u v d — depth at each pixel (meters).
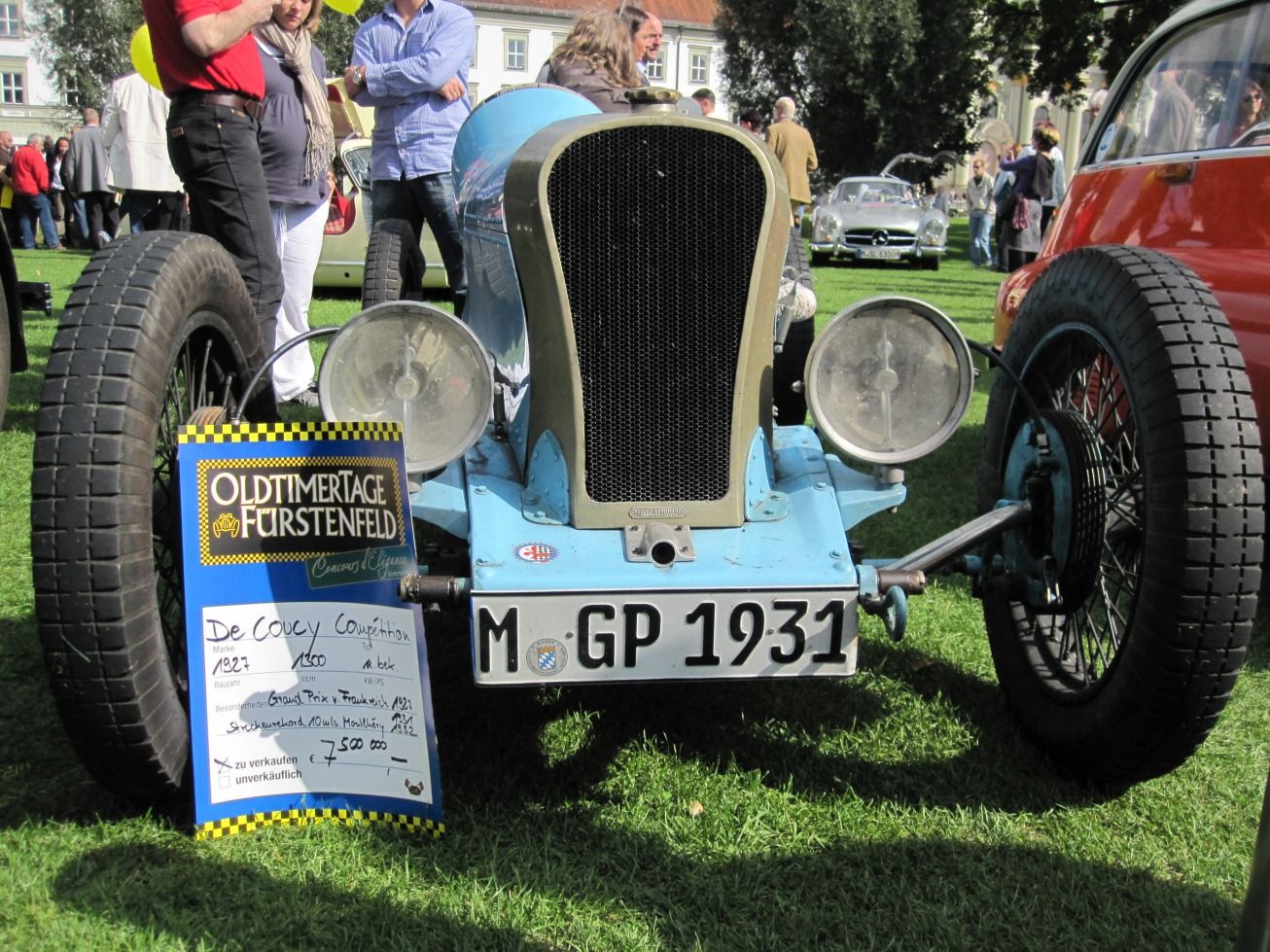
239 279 2.37
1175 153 3.56
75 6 36.12
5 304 4.18
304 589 1.96
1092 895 1.86
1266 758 2.34
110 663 1.79
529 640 1.93
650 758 2.29
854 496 2.18
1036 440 2.20
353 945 1.70
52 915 1.73
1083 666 2.36
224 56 3.22
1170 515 1.87
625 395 2.08
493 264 2.71
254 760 1.96
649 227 2.04
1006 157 18.47
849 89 31.33
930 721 2.47
